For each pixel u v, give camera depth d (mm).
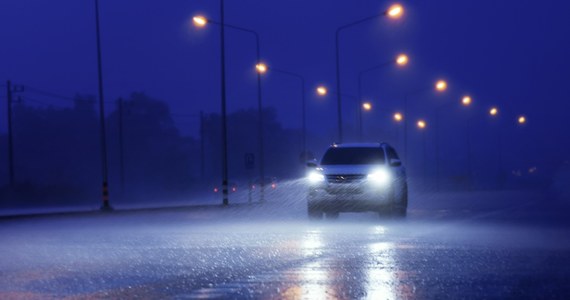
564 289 19734
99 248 31672
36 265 25797
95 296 19234
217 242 33781
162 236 37781
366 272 23047
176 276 22781
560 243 32250
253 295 19094
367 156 49781
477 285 20422
